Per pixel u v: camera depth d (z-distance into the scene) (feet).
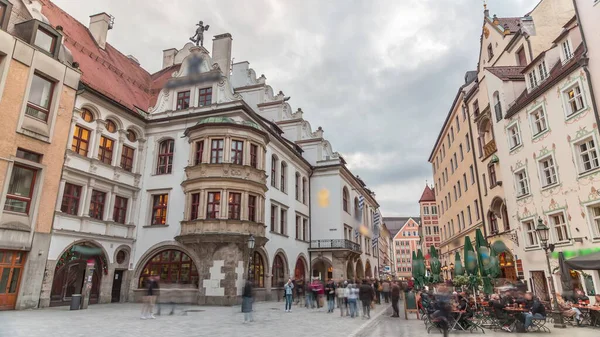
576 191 58.44
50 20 84.69
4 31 58.90
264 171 86.63
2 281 56.18
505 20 101.50
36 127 62.39
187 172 81.51
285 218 103.14
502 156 79.87
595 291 53.67
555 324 44.60
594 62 55.93
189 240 75.51
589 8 57.57
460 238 121.29
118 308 64.18
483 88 92.22
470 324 42.32
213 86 90.68
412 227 409.90
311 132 139.13
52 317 48.60
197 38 107.34
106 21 103.71
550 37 80.43
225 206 76.79
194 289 76.02
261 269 87.56
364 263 147.64
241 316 54.29
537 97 67.97
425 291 61.46
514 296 47.16
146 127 90.99
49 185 63.82
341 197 122.83
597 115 54.70
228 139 81.51
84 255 70.90
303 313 62.13
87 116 75.72
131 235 83.30
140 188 86.94
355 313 61.46
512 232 75.97
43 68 64.23
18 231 58.18
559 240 62.75
